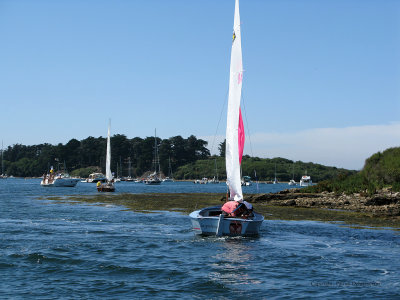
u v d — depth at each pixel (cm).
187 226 2700
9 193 7594
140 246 1948
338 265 1623
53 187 11288
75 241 2056
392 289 1304
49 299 1179
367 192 4444
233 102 2345
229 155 2350
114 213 3575
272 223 2955
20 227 2562
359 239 2264
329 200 4469
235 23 2355
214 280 1383
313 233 2473
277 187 16838
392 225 2923
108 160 9262
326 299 1205
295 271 1521
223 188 12912
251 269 1539
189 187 13812
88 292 1248
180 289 1287
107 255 1741
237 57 2339
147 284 1336
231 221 2134
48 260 1630
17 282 1341
